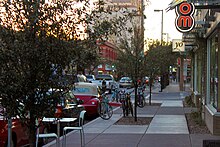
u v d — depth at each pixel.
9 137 8.05
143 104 23.95
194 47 23.97
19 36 6.16
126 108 18.45
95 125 15.44
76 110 11.79
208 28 14.15
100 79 44.22
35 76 6.18
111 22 7.49
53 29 6.18
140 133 13.27
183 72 45.94
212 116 12.70
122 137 12.42
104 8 7.26
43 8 6.20
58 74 6.27
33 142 6.43
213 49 14.21
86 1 6.41
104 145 11.01
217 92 12.72
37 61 6.12
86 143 11.35
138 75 16.92
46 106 6.29
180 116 18.50
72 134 13.02
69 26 6.29
